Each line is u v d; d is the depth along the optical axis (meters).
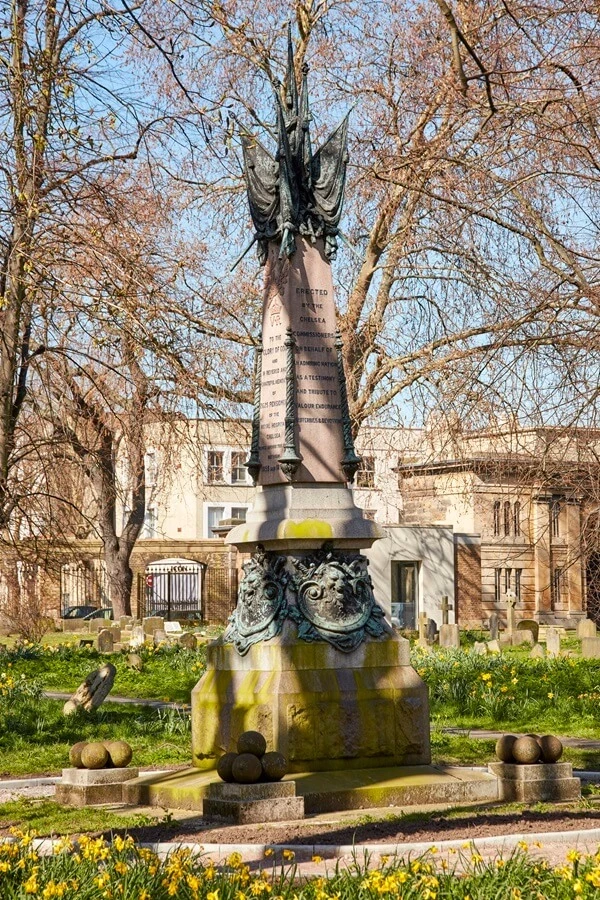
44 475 21.50
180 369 20.73
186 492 72.75
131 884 7.99
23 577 23.56
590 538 20.25
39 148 17.33
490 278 28.30
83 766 13.16
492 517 58.16
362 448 33.44
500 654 28.86
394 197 29.55
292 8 32.09
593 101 18.06
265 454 14.36
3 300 16.61
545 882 7.80
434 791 12.36
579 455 19.52
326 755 12.86
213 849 9.86
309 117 14.86
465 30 22.28
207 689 13.70
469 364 23.17
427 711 13.52
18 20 17.58
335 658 13.33
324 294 14.48
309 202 14.56
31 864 8.45
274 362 14.42
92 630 50.16
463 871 8.59
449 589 54.59
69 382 21.45
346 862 9.28
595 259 18.80
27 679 25.17
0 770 15.96
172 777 13.09
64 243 18.52
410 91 29.08
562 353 19.02
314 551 13.77
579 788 12.62
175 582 64.62
